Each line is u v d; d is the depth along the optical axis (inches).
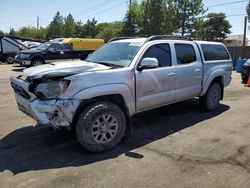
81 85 165.0
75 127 171.0
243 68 468.1
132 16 1380.4
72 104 162.4
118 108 180.9
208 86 260.8
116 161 165.2
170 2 1269.7
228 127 227.8
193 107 287.4
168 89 218.5
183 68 229.3
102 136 175.9
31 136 203.6
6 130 216.7
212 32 2689.5
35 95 169.3
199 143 193.0
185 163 163.0
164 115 258.5
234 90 403.5
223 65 278.7
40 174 149.6
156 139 199.8
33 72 181.6
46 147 184.2
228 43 2694.4
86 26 2475.4
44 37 3122.5
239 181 144.1
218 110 280.4
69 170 154.0
